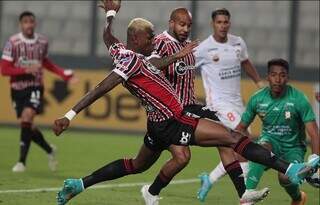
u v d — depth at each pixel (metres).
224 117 31.11
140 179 32.88
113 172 23.27
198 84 52.47
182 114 22.23
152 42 22.77
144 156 23.23
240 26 58.12
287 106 25.02
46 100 54.38
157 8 58.47
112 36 23.16
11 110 55.06
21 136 35.12
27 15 36.47
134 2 58.72
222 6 57.84
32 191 28.97
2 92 55.12
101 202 27.05
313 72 54.12
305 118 24.78
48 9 59.91
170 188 30.98
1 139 47.81
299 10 56.44
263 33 57.78
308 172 21.53
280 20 57.50
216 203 27.94
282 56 57.44
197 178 34.16
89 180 23.17
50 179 32.56
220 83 31.45
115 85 21.69
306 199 27.19
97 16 57.97
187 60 24.14
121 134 53.59
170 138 22.27
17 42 36.09
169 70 23.92
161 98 22.11
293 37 56.44
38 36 36.59
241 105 31.80
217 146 22.33
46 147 35.56
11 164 37.28
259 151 21.88
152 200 23.69
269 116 25.31
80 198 27.64
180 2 57.94
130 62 21.77
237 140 22.05
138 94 22.20
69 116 21.44
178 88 24.08
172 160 23.12
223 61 31.41
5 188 29.56
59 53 58.78
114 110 53.88
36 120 54.44
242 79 52.38
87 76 54.97
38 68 36.22
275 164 21.78
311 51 56.22
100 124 54.03
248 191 22.39
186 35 24.27
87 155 41.91
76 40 58.66
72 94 54.44
